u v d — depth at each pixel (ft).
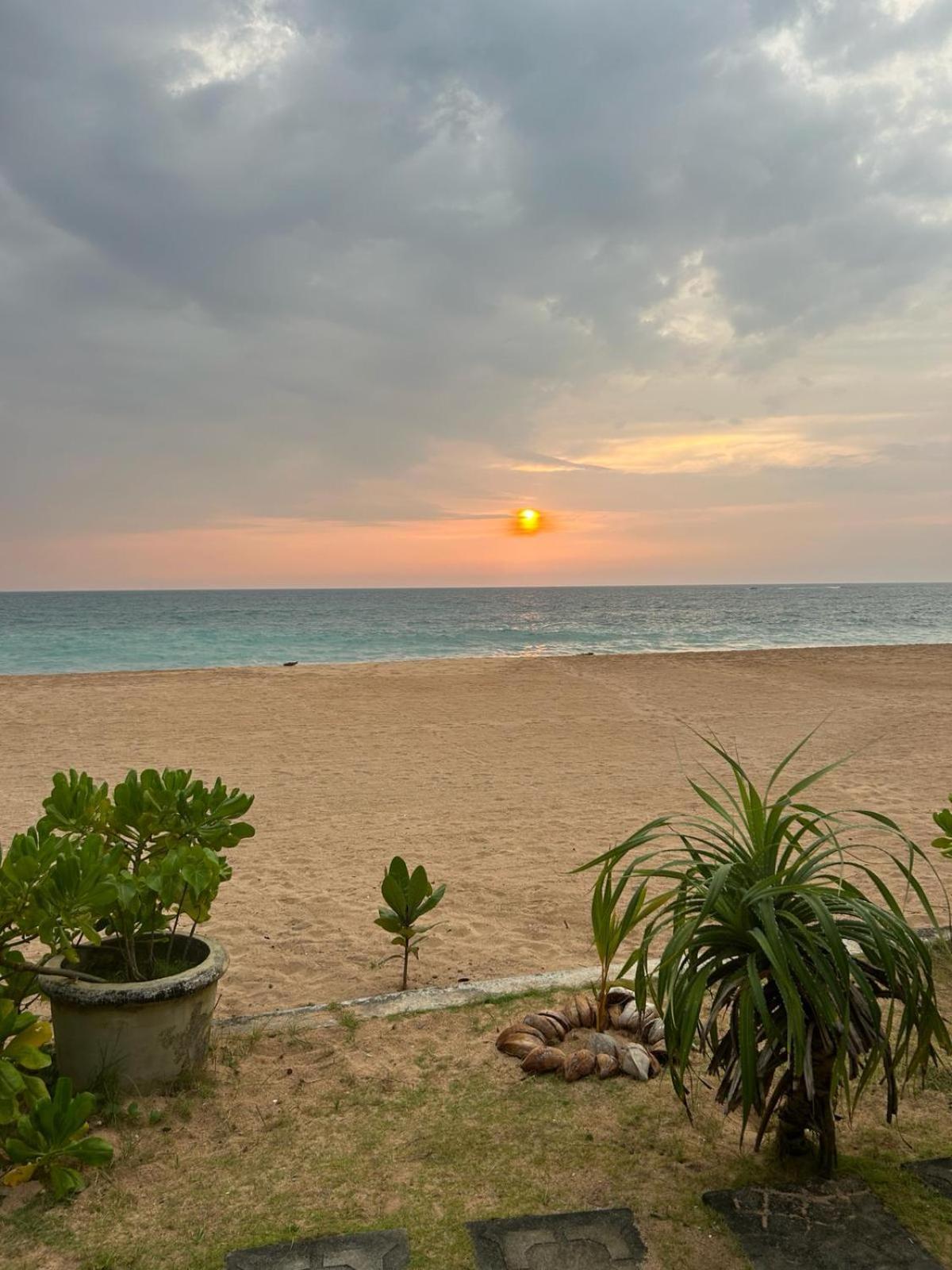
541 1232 7.65
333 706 47.98
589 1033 11.55
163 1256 7.43
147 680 58.18
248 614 248.73
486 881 19.36
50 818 10.64
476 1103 9.85
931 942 13.69
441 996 12.54
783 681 58.75
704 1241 7.52
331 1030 11.64
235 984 13.94
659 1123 9.37
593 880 19.47
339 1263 7.28
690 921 7.70
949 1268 7.19
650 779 30.32
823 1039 7.57
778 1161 8.65
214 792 11.22
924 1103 9.73
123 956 11.17
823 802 26.53
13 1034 8.47
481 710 46.65
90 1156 8.10
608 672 64.39
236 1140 9.22
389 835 23.25
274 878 19.63
